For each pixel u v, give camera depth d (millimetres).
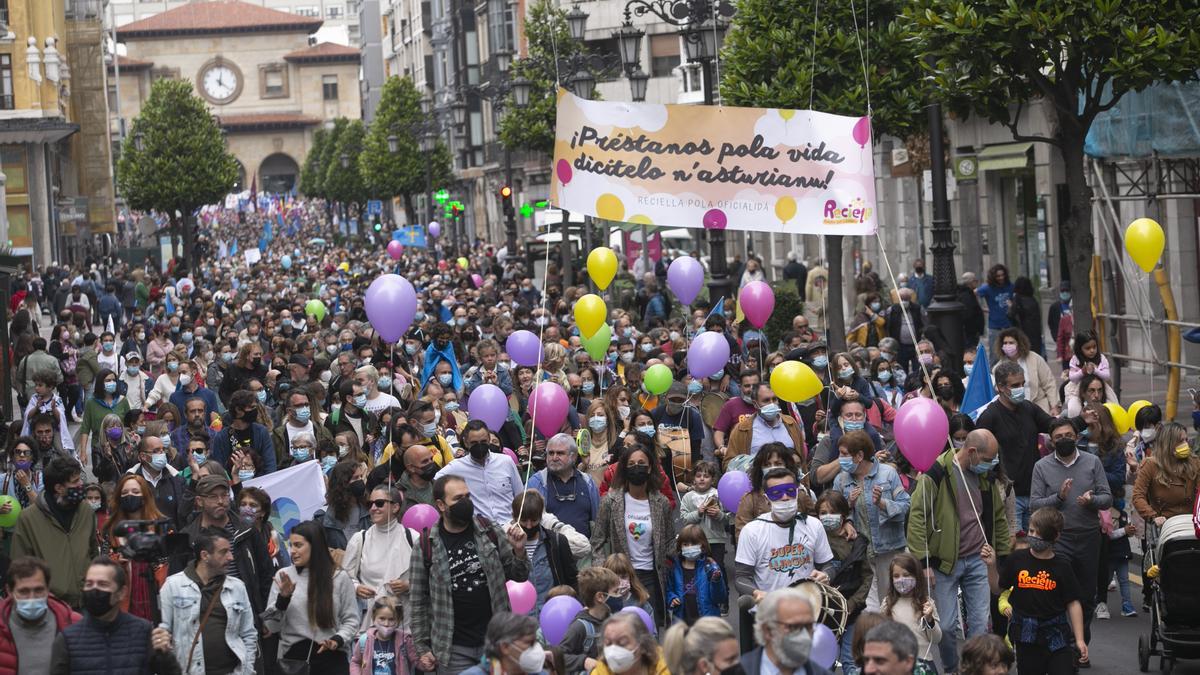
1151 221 20781
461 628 13336
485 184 124250
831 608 14039
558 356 24344
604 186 20281
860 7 36094
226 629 13039
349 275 75938
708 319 26734
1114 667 15742
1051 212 42812
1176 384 27188
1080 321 25328
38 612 12039
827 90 36594
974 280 35875
